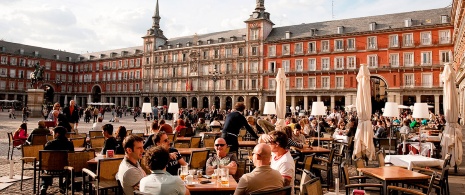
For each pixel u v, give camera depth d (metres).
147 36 85.06
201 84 76.44
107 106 91.62
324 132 22.30
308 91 61.88
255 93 68.00
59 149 9.49
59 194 9.48
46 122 18.95
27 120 39.56
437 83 51.22
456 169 13.06
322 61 61.53
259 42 68.19
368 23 59.06
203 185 6.46
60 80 98.62
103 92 94.19
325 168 10.55
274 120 20.94
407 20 54.47
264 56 67.75
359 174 9.21
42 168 8.95
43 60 95.06
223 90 72.44
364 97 14.41
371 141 14.07
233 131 10.67
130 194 6.21
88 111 42.53
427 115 13.20
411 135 19.09
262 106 67.12
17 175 11.68
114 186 7.75
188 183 6.50
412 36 53.59
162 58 83.12
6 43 89.44
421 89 52.19
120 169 6.49
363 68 14.70
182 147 12.77
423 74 52.47
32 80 43.16
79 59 102.12
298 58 64.00
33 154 10.38
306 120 18.97
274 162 6.61
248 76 69.44
